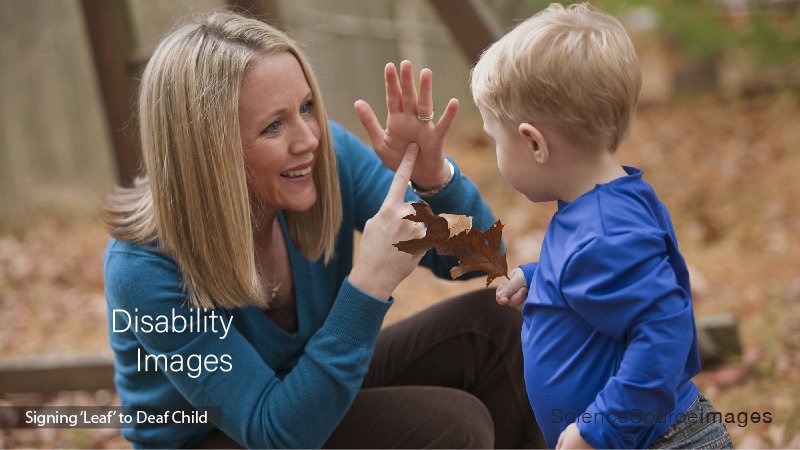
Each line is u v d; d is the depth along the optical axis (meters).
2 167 11.09
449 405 3.20
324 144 3.03
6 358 6.27
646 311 2.29
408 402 3.22
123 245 3.01
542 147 2.48
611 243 2.32
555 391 2.47
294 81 2.85
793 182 8.68
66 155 11.48
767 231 7.50
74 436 4.89
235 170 2.79
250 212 2.85
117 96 5.18
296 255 3.19
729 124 11.23
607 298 2.30
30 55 11.23
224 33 2.83
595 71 2.44
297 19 11.67
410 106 2.91
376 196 3.40
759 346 5.23
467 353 3.45
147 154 2.88
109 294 3.02
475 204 3.28
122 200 3.18
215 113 2.75
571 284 2.37
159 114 2.82
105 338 6.62
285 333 3.20
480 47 5.45
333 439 3.20
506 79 2.52
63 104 11.41
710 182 9.09
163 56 2.84
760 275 6.49
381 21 12.26
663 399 2.28
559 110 2.46
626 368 2.29
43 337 6.74
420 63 13.11
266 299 3.17
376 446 3.19
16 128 11.20
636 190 2.49
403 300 6.61
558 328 2.47
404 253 2.83
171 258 2.97
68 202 11.23
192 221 2.83
